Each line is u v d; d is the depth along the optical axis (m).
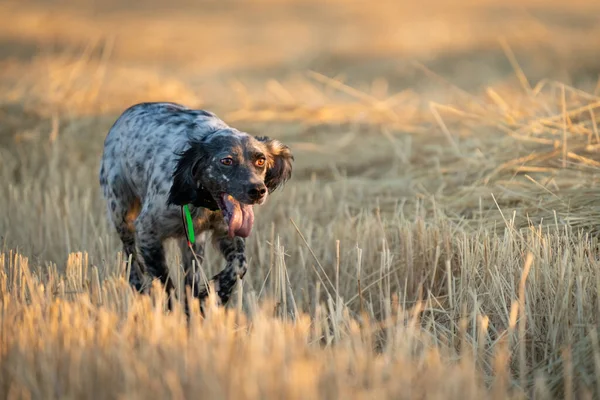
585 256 8.66
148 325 7.06
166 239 9.98
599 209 10.07
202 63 30.23
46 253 11.38
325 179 13.91
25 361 6.36
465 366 6.41
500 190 11.37
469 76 26.00
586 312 7.84
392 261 9.89
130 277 10.70
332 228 11.23
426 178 12.75
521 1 47.66
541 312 8.20
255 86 24.19
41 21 39.84
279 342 6.43
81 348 6.55
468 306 8.66
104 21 42.62
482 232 9.95
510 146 12.45
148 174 9.86
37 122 16.34
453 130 14.43
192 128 9.83
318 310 7.75
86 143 15.66
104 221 11.95
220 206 9.21
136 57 31.81
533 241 8.74
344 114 16.58
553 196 10.60
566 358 6.92
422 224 10.06
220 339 6.55
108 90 18.73
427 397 6.09
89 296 8.22
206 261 10.75
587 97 12.65
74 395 6.04
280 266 8.68
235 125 16.17
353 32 38.22
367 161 14.36
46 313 7.41
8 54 31.45
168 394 5.98
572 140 12.00
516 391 6.88
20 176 14.88
